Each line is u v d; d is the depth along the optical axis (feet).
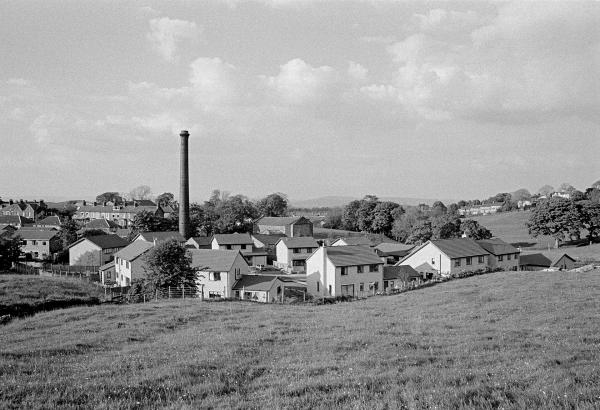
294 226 522.88
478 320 115.85
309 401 50.21
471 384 53.42
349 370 62.39
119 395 54.60
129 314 124.98
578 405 44.01
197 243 371.97
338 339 86.58
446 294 162.40
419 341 83.25
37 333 102.68
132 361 72.13
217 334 97.86
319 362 68.85
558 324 104.32
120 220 652.89
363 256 260.01
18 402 52.60
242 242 379.76
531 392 48.67
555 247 418.92
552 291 151.23
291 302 176.45
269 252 422.82
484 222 639.35
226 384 58.75
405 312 132.98
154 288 183.83
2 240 269.44
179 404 50.93
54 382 59.57
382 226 542.57
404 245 399.65
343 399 50.24
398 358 69.10
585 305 126.31
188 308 137.90
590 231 433.48
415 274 272.92
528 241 475.31
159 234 364.38
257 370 65.41
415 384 54.29
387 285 266.16
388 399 48.88
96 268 319.27
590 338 84.33
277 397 51.90
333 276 243.19
